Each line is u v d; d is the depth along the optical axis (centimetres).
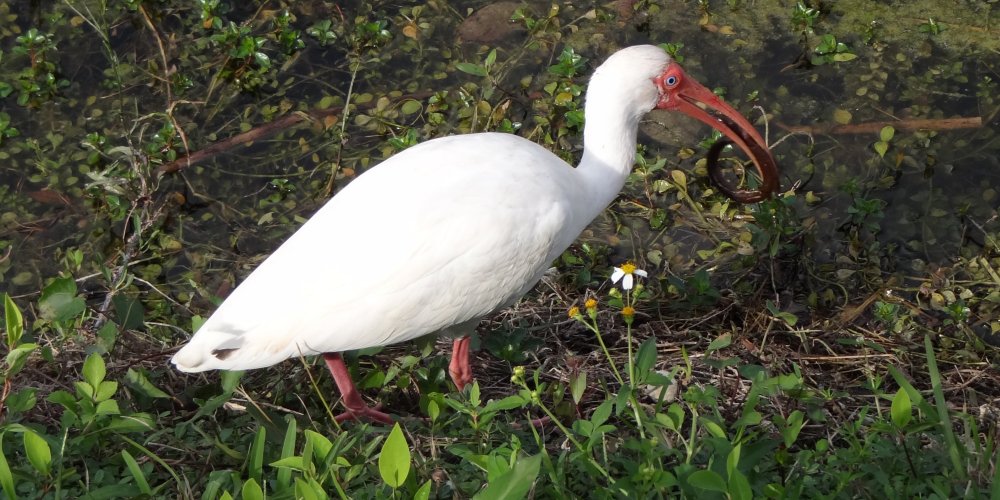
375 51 723
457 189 434
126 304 490
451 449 361
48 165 649
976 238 600
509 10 748
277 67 714
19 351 348
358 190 440
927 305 565
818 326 549
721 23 740
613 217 627
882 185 629
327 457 338
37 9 742
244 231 623
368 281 424
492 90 661
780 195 613
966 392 505
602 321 549
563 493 335
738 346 524
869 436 361
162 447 414
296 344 426
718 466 331
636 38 729
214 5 721
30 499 349
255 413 425
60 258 607
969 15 737
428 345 478
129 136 632
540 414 494
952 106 673
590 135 500
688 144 665
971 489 339
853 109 676
